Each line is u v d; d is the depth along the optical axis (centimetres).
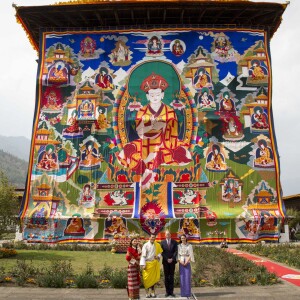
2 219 2011
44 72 3044
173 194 2831
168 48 3067
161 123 2938
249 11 3119
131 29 3103
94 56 3072
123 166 2886
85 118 2939
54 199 2841
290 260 1738
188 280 1066
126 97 2998
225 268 1413
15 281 1234
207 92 2981
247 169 2877
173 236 2745
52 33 3117
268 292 1103
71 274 1331
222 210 2803
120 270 1423
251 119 2950
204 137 2912
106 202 2833
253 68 3017
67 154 2914
